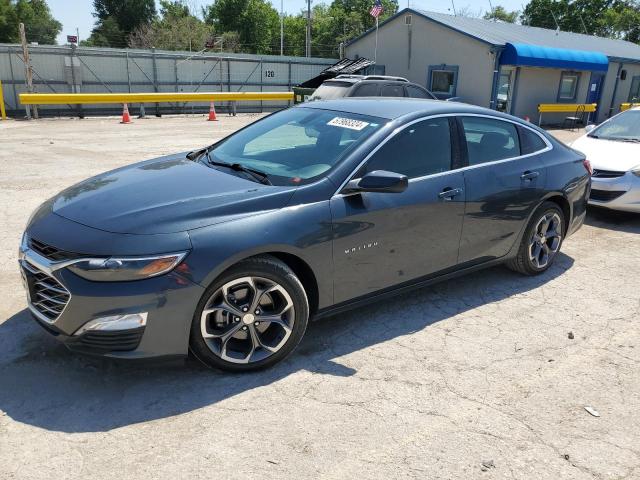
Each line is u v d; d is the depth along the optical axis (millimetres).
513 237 4617
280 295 3254
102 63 21578
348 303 3648
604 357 3645
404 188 3371
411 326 3980
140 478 2428
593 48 24672
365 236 3545
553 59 20516
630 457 2688
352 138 3775
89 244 2857
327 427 2818
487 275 5059
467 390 3203
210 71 24188
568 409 3059
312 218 3295
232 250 2979
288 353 3373
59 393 3020
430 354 3592
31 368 3238
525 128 4809
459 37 20953
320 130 4012
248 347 3262
